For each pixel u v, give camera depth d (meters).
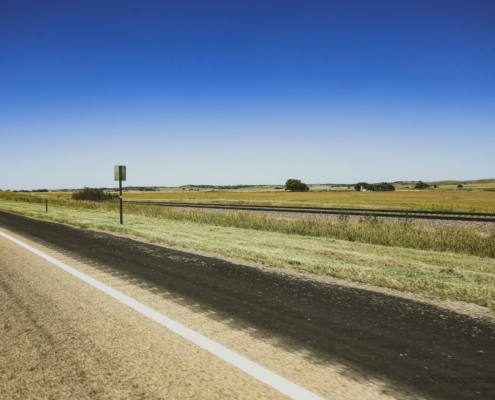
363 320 4.09
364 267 6.81
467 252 10.63
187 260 7.52
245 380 2.79
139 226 14.86
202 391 2.63
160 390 2.64
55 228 13.49
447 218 20.06
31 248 8.89
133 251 8.57
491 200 63.31
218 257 7.92
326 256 8.50
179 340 3.52
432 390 2.66
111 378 2.81
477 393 2.62
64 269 6.57
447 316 4.23
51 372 2.90
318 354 3.23
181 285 5.53
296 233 14.55
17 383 2.74
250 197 83.69
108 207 27.73
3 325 3.88
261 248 9.27
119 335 3.62
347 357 3.18
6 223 15.30
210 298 4.88
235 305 4.59
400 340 3.55
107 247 9.13
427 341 3.53
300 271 6.60
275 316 4.20
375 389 2.67
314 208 32.66
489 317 4.22
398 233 12.36
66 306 4.50
